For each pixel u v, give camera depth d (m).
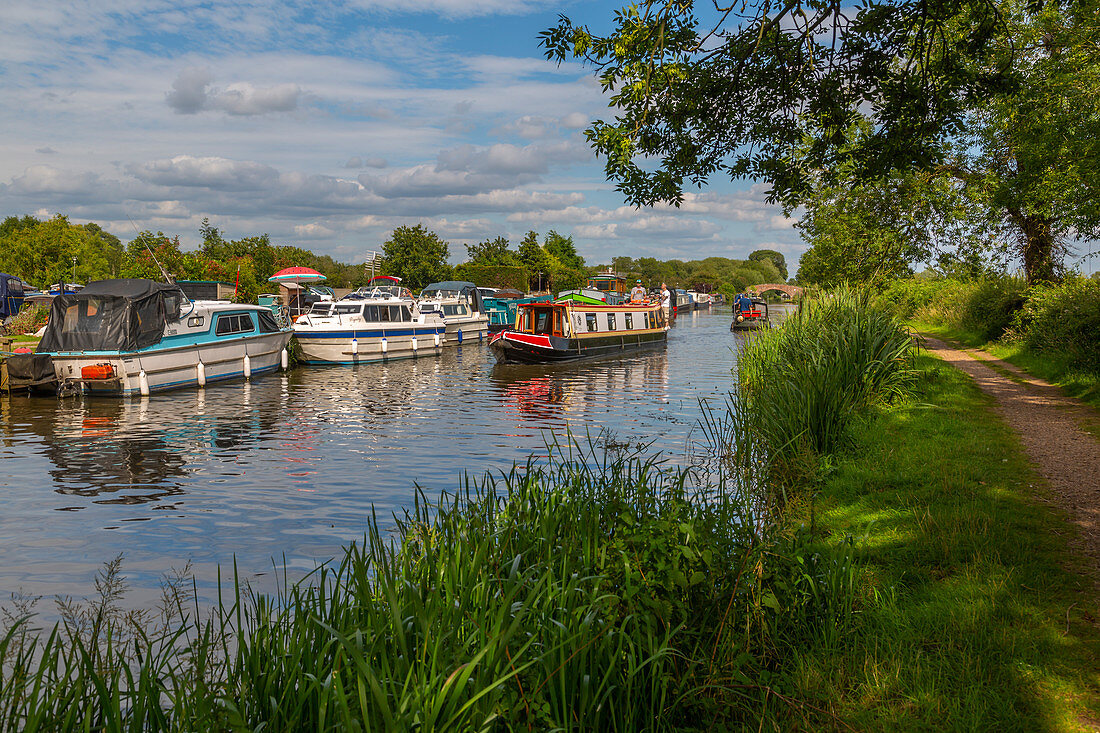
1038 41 16.34
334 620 4.33
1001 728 3.79
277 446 14.41
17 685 3.42
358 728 3.08
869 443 10.20
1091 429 10.92
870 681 4.30
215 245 58.78
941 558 6.11
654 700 4.05
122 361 20.84
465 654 3.61
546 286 73.31
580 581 4.51
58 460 13.18
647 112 9.82
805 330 16.62
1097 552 6.01
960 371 17.81
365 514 9.82
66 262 52.91
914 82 9.39
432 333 35.09
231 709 3.19
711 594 4.77
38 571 7.72
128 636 5.38
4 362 20.78
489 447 14.23
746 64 9.93
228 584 7.27
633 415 18.14
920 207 25.19
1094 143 14.02
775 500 8.34
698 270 170.38
